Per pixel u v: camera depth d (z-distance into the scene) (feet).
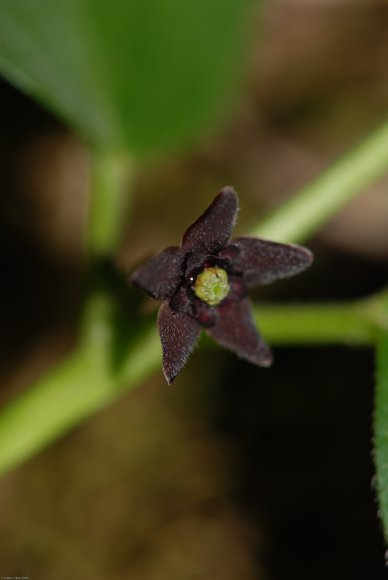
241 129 0.66
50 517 0.52
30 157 0.65
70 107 0.38
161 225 0.62
